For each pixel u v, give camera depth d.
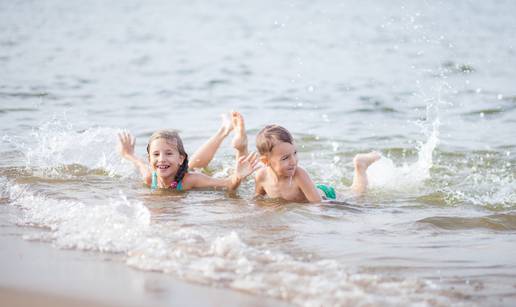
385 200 7.65
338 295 4.38
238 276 4.72
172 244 5.44
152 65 18.06
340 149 10.16
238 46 21.36
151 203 7.18
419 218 6.68
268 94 14.44
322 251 5.44
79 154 9.32
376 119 12.15
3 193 7.38
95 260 5.10
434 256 5.38
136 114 12.41
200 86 15.34
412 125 11.68
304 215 6.71
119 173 8.61
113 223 6.00
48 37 22.80
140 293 4.43
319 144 10.42
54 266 4.96
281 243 5.64
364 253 5.41
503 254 5.47
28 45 20.92
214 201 7.38
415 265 5.14
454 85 15.02
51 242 5.55
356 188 8.15
